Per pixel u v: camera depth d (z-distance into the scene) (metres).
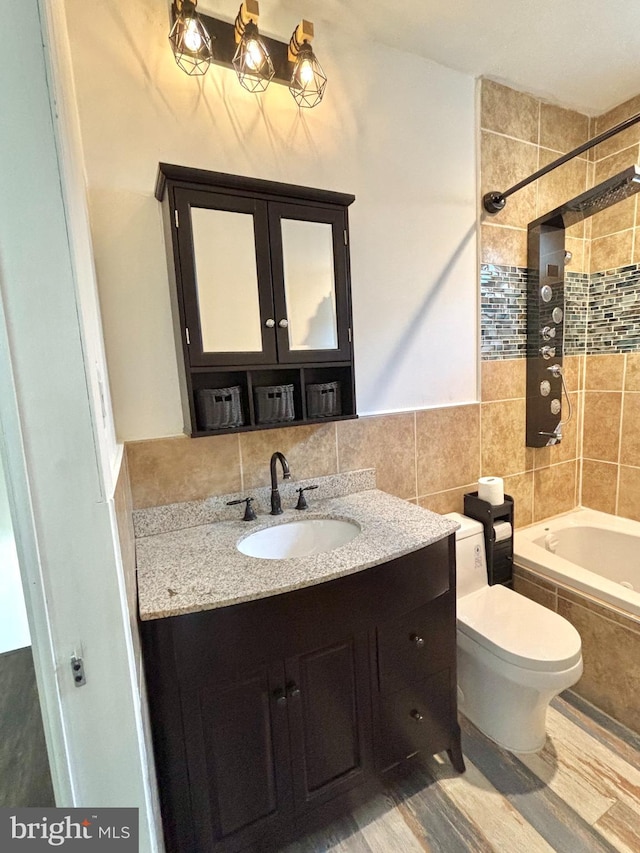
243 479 1.55
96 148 1.27
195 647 1.01
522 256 2.13
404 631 1.30
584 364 2.46
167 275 1.39
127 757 0.81
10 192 0.64
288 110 1.54
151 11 1.30
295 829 1.19
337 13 1.54
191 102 1.38
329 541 1.53
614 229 2.27
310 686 1.16
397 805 1.37
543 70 1.88
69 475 0.71
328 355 1.46
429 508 1.99
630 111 2.12
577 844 1.24
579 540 2.37
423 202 1.84
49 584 0.72
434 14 1.54
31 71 0.64
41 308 0.67
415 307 1.87
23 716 1.83
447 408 1.98
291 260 1.38
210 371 1.29
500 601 1.74
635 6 1.52
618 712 1.67
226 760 1.08
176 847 1.06
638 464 2.28
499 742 1.58
